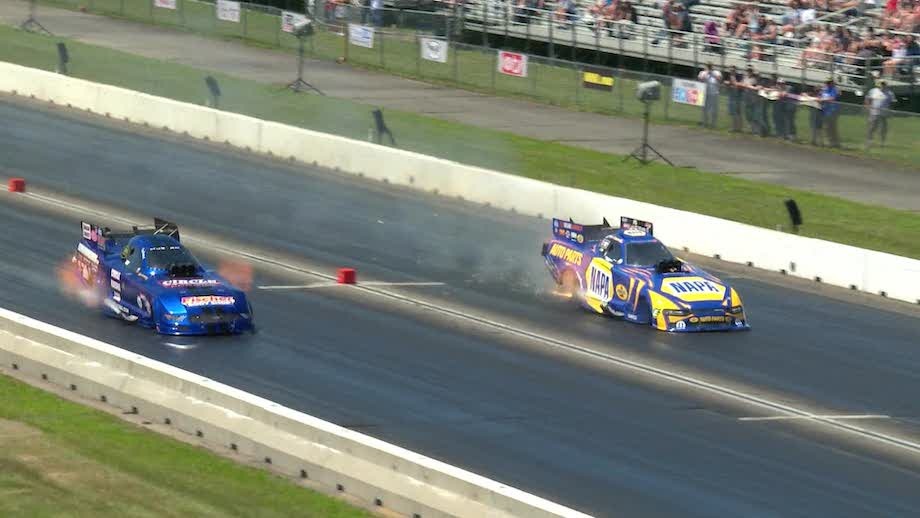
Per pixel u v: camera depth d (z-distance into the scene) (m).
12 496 31.58
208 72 109.69
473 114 100.50
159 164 78.94
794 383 46.50
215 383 37.81
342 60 119.31
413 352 47.31
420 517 31.78
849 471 37.81
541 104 106.25
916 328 55.47
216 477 33.81
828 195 79.75
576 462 37.22
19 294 51.47
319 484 34.22
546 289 57.88
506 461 37.00
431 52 114.44
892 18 104.62
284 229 66.12
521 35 121.44
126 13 135.12
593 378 45.53
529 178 76.56
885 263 60.81
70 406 39.12
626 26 116.19
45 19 130.38
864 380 47.41
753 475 37.03
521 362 46.94
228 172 78.19
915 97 100.31
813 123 93.50
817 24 106.31
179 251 49.56
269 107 98.06
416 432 38.97
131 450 35.38
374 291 55.72
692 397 44.09
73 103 93.75
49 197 69.25
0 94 96.56
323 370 44.47
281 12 123.44
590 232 57.44
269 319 50.34
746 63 106.06
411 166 77.94
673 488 35.62
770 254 64.75
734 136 96.38
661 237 68.69
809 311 57.28
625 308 53.38
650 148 85.06
